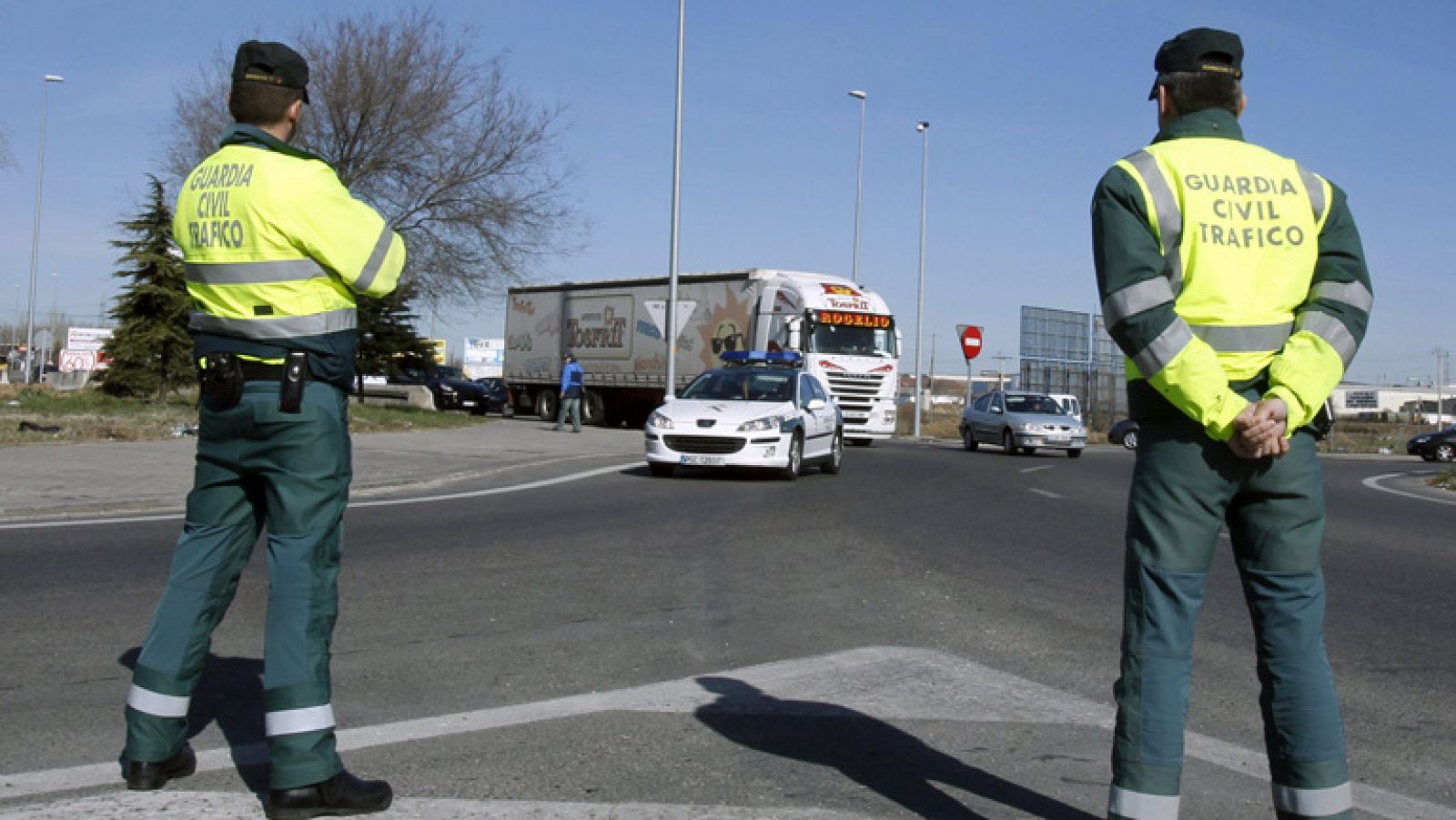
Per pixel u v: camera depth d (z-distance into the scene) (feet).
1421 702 18.84
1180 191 10.24
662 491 50.49
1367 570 33.40
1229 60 10.78
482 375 275.18
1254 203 10.33
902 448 105.91
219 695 17.38
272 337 12.23
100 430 68.85
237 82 12.94
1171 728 10.09
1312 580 10.23
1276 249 10.30
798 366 74.54
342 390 12.75
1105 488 63.00
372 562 29.86
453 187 107.24
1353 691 19.53
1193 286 10.21
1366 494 68.95
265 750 14.67
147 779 13.00
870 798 13.44
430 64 106.52
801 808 13.00
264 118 12.93
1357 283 10.46
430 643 21.31
